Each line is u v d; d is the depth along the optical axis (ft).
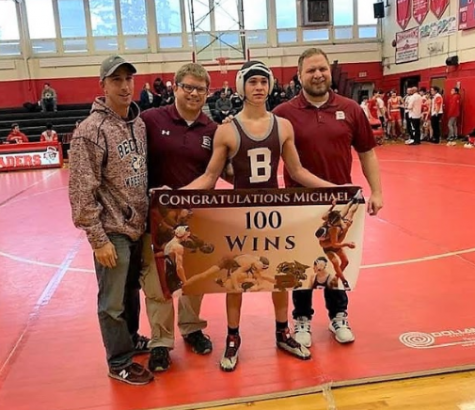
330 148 10.05
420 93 49.96
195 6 62.59
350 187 9.41
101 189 8.71
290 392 8.70
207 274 9.55
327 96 10.14
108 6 62.23
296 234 9.53
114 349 9.23
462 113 49.98
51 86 62.80
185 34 63.87
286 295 10.02
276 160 9.36
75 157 8.33
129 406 8.50
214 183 9.34
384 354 9.89
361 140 10.44
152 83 63.87
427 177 30.19
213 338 10.96
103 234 8.48
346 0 64.49
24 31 61.31
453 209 21.88
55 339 11.27
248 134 9.12
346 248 9.68
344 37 65.46
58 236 20.98
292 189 9.28
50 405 8.64
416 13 56.90
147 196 9.22
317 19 63.93
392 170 33.78
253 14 64.03
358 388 8.81
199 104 9.25
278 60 64.59
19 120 57.82
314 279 9.77
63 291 14.39
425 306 12.13
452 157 38.40
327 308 11.09
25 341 11.22
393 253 16.34
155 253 9.30
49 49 62.69
